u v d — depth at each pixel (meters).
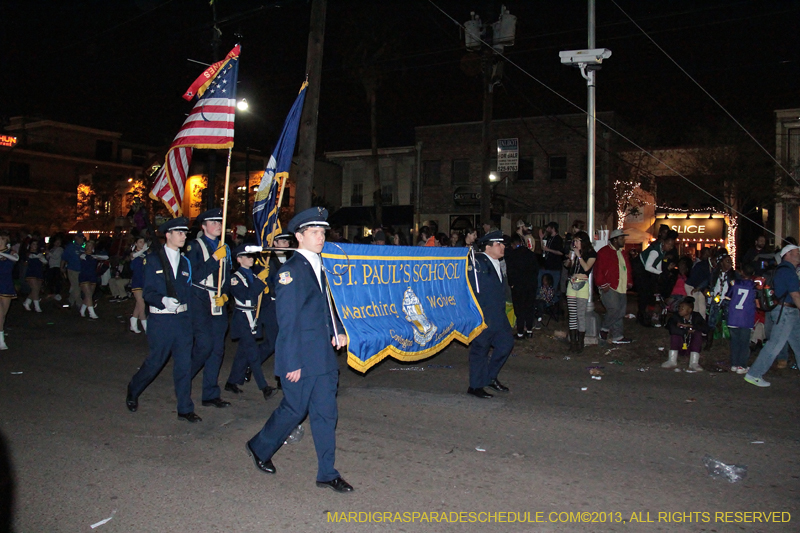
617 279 10.68
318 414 4.75
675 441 5.96
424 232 13.98
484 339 7.62
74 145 46.84
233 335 7.73
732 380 8.57
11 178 43.53
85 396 7.75
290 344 4.63
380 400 7.61
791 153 26.42
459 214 34.25
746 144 26.55
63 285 21.45
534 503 4.55
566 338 11.46
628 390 8.05
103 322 14.77
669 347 10.19
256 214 8.29
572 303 10.57
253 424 6.55
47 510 4.44
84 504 4.54
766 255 11.87
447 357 10.59
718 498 4.64
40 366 9.61
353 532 4.11
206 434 6.21
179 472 5.17
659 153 30.59
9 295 10.91
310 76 12.42
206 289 7.03
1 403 7.38
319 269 4.90
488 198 18.41
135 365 9.77
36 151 43.84
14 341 11.87
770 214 28.53
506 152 19.94
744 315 8.84
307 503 4.55
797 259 8.02
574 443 5.92
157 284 6.45
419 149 35.28
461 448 5.78
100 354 10.69
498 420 6.71
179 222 6.53
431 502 4.57
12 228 42.59
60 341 12.01
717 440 5.99
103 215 42.75
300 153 12.46
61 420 6.68
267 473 5.12
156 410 7.11
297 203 12.47
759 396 7.70
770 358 8.15
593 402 7.45
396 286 7.15
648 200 31.53
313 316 4.74
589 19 11.28
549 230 13.55
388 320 6.84
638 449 5.74
